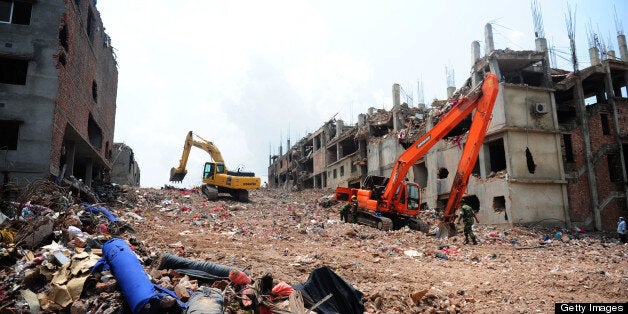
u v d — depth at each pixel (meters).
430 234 17.08
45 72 14.91
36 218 7.92
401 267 9.44
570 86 25.28
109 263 5.67
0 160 13.88
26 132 14.30
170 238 11.60
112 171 34.97
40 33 15.15
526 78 27.05
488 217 22.81
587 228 23.33
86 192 16.42
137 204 21.11
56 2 15.61
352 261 9.66
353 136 41.53
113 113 27.11
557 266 9.98
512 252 13.16
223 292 5.61
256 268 8.09
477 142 16.08
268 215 21.80
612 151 25.12
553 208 22.34
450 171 25.31
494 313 6.11
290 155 61.81
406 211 18.02
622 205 24.52
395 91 33.81
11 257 6.40
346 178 41.50
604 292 7.43
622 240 17.92
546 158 22.94
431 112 27.88
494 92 15.73
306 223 18.27
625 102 25.97
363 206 19.09
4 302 5.14
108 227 10.88
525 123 22.88
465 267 9.79
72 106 16.97
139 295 4.76
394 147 32.47
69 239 7.41
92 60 20.39
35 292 5.52
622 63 26.08
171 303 4.86
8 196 12.14
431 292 6.79
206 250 9.99
